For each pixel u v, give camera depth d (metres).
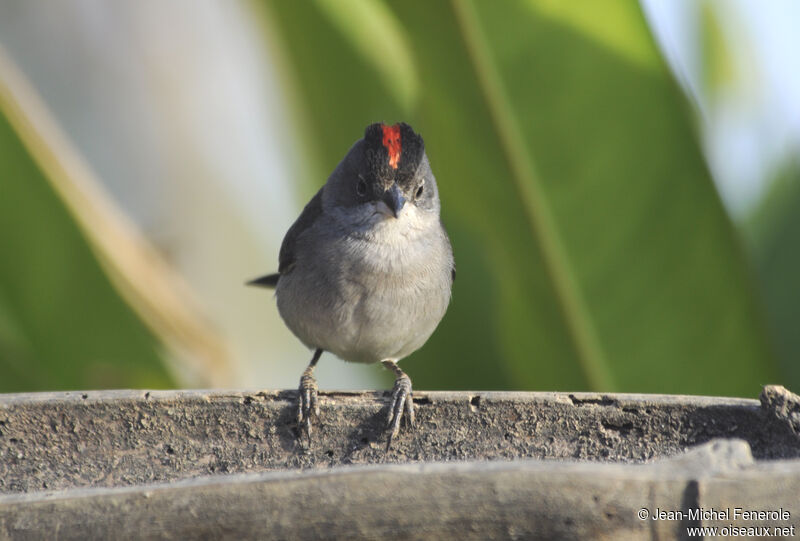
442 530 4.97
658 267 8.85
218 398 6.77
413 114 10.95
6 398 6.67
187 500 5.07
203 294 20.69
